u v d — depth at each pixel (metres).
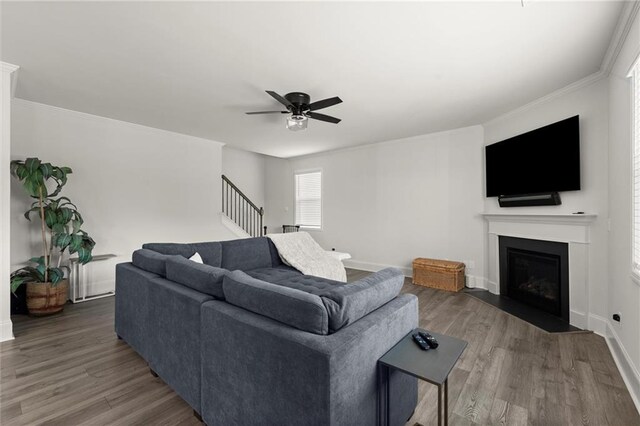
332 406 1.12
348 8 1.91
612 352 2.49
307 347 1.16
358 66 2.66
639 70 2.03
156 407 1.81
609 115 2.64
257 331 1.33
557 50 2.40
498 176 4.04
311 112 3.27
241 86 3.09
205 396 1.61
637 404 1.82
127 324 2.50
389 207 5.52
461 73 2.80
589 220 2.92
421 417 1.73
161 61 2.59
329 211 6.44
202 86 3.09
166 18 2.02
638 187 2.09
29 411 1.75
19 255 3.50
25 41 2.29
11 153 3.45
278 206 7.50
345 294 1.38
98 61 2.59
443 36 2.21
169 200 4.86
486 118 4.16
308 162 6.83
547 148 3.30
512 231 3.89
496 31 2.15
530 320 3.22
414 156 5.19
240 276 1.66
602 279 2.83
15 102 3.45
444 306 3.71
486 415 1.75
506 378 2.13
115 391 1.96
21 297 3.30
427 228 5.07
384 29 2.13
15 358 2.36
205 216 5.37
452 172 4.77
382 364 1.37
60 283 3.36
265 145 5.80
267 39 2.26
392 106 3.66
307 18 2.01
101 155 4.13
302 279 3.26
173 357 1.89
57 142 3.76
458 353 1.43
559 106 3.24
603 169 2.82
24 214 3.43
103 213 4.16
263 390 1.31
